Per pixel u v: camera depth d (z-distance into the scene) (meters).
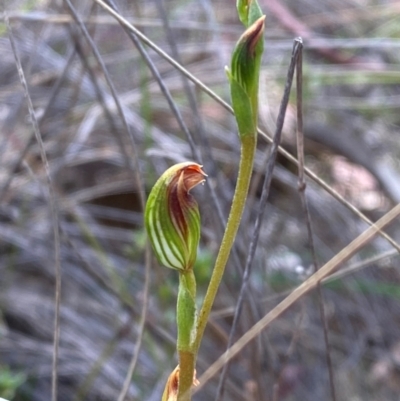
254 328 0.19
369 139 0.47
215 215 0.26
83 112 0.37
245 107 0.11
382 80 0.41
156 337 0.32
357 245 0.19
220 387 0.20
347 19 0.48
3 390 0.27
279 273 0.37
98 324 0.34
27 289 0.35
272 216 0.41
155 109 0.40
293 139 0.44
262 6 0.47
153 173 0.32
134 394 0.31
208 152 0.30
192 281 0.12
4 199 0.33
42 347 0.33
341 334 0.37
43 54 0.39
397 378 0.36
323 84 0.45
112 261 0.36
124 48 0.44
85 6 0.35
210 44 0.41
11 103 0.39
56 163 0.36
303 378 0.34
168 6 0.46
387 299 0.39
